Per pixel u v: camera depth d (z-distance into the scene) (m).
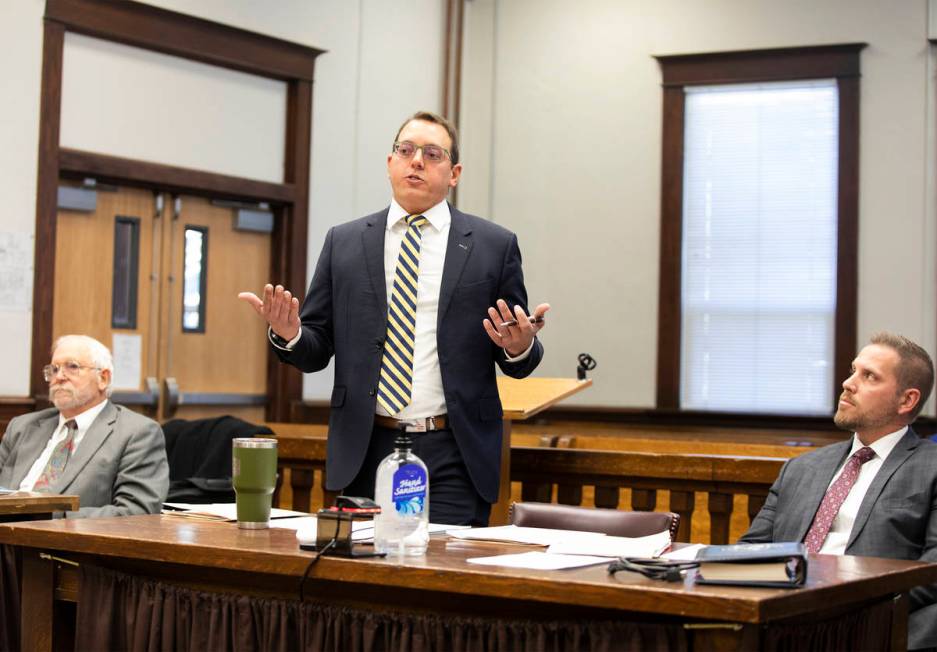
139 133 7.93
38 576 2.88
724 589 2.05
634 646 2.13
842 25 9.27
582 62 9.88
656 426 9.52
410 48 9.50
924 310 9.00
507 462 4.32
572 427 9.57
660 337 9.59
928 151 9.05
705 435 9.21
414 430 3.42
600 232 9.78
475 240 3.61
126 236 8.03
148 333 8.13
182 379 8.30
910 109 9.09
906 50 9.12
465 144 10.04
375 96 9.26
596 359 9.73
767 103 9.51
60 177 7.64
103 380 4.57
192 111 8.22
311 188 8.84
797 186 9.42
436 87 9.70
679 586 2.08
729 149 9.59
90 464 4.38
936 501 3.17
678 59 9.63
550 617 2.23
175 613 2.62
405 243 3.56
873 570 2.38
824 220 9.34
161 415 8.18
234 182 8.40
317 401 8.76
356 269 3.58
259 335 8.75
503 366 3.47
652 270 9.66
